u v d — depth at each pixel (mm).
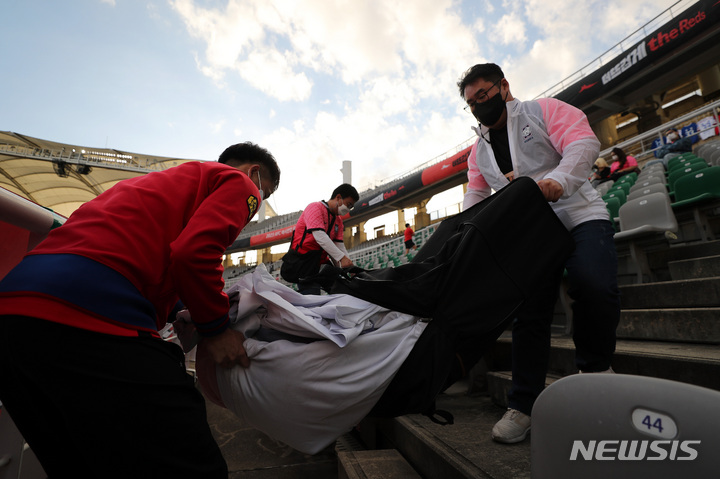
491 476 1114
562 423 573
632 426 498
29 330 648
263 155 1167
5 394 677
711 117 9812
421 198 25219
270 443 2549
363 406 923
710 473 415
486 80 1625
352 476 1490
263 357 896
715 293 2080
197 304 806
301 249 2652
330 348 898
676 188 3936
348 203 2725
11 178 32812
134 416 669
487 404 2078
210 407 3539
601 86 14438
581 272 1423
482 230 1085
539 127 1591
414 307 978
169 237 844
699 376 1376
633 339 2191
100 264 728
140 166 33906
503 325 1034
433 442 1447
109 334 687
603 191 6695
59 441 680
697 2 11320
